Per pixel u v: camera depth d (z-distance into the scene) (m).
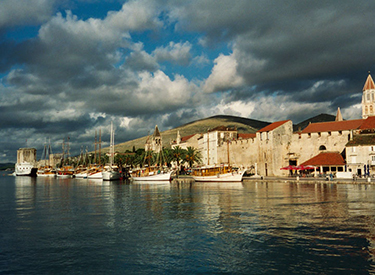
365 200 46.72
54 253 25.58
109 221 36.97
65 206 50.16
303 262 22.59
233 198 53.75
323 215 36.72
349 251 24.47
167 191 72.81
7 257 24.83
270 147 114.81
